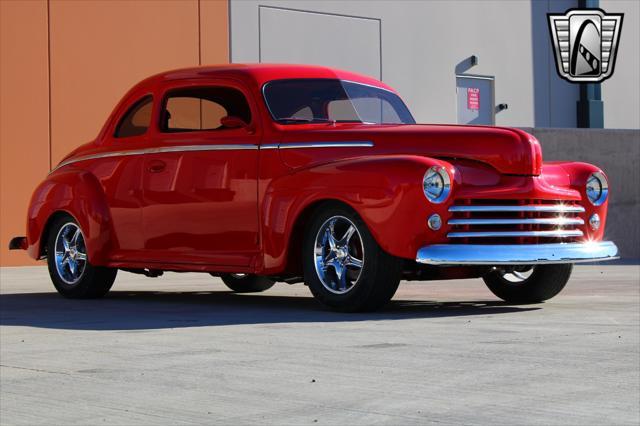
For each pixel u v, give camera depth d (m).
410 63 20.66
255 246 7.95
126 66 16.30
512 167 7.45
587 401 4.21
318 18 19.08
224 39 17.56
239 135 8.11
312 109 8.20
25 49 15.30
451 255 7.13
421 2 20.84
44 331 6.70
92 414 4.09
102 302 8.95
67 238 9.41
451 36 21.39
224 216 8.11
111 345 5.96
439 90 21.16
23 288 10.86
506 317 7.27
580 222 7.81
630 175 16.88
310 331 6.48
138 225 8.73
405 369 5.00
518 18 22.70
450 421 3.88
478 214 7.35
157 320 7.29
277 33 18.42
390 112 8.62
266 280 10.09
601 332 6.33
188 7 17.06
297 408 4.14
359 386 4.58
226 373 4.94
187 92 8.61
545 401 4.22
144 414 4.08
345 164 7.43
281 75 8.38
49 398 4.41
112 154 9.01
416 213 7.14
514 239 7.47
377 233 7.24
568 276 8.33
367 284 7.38
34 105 15.37
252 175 7.96
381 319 7.14
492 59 22.23
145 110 8.87
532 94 23.00
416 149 7.55
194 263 8.29
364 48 19.88
